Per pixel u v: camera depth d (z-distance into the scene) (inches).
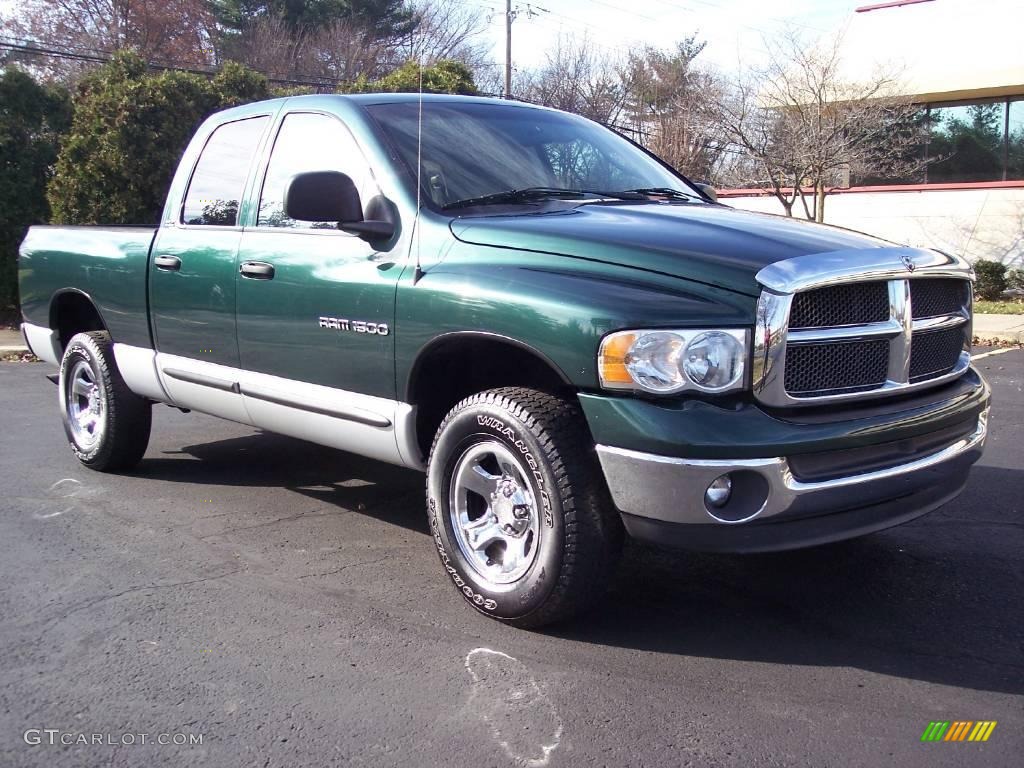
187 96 588.7
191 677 129.5
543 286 134.1
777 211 856.3
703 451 120.6
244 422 193.6
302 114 184.5
